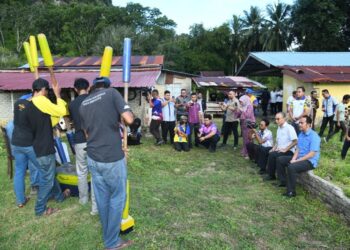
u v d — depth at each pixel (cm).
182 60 4528
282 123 648
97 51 4547
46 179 452
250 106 838
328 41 3438
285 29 4134
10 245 397
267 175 688
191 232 420
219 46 4528
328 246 412
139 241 393
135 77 1267
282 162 613
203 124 941
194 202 525
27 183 599
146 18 5712
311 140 573
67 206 493
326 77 1348
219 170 736
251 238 421
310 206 525
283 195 570
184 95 1198
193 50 4641
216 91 2331
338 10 3388
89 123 345
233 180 660
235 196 565
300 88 853
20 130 461
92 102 346
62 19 5391
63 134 1007
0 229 433
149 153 883
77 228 423
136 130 990
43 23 5378
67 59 1806
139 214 461
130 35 4688
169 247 384
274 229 450
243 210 507
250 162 804
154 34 4928
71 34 5338
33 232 421
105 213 364
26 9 5441
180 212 481
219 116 1877
